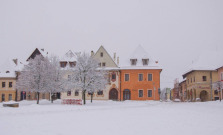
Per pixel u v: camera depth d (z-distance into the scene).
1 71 64.88
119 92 60.81
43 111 27.30
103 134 12.38
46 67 45.50
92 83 44.25
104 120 18.17
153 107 35.25
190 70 64.00
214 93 60.66
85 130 13.57
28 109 30.11
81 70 44.59
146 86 60.41
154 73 60.72
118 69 61.03
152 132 12.95
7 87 63.66
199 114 22.77
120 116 21.28
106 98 61.03
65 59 63.31
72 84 44.22
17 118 19.55
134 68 60.91
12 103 33.84
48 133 12.60
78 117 20.42
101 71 46.59
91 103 48.16
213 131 13.12
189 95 70.06
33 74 43.62
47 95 64.44
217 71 60.00
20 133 12.58
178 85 91.88
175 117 20.11
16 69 65.06
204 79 61.50
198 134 12.29
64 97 62.59
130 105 41.94
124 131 13.27
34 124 15.89
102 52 62.47
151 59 63.03
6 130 13.51
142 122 16.94
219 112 25.08
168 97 105.06
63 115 22.27
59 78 47.62
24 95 63.84
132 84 60.75
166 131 13.24
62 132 12.91
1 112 25.56
